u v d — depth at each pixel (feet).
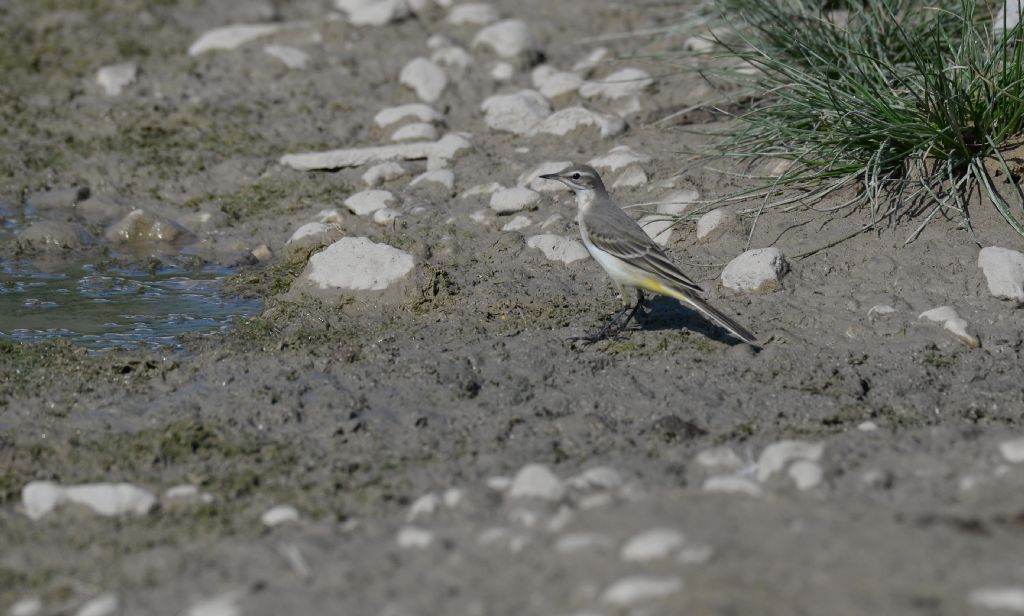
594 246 41.19
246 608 23.98
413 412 35.96
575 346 40.52
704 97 61.36
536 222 50.88
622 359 39.65
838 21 58.85
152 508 30.09
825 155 49.26
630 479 30.35
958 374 38.14
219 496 30.81
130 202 58.49
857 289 43.24
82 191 59.47
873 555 23.20
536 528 26.22
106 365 39.50
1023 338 39.68
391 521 28.55
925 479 28.84
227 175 60.49
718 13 61.87
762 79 55.26
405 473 31.96
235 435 34.76
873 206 45.27
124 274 50.65
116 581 26.32
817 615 21.03
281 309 44.47
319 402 36.58
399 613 22.93
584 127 59.26
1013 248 43.91
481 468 32.12
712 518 25.30
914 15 54.85
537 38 74.79
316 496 30.68
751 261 43.96
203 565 26.66
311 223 52.26
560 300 44.04
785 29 54.34
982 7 55.72
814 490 28.09
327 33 74.79
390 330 42.19
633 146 57.82
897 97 47.55
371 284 44.78
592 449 33.37
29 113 67.31
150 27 79.82
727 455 31.37
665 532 24.04
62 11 81.87
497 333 41.60
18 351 40.86
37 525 29.53
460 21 75.92
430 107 64.18
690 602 21.53
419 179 56.03
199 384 38.11
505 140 60.90
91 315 45.42
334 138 63.67
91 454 33.58
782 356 39.06
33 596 26.03
